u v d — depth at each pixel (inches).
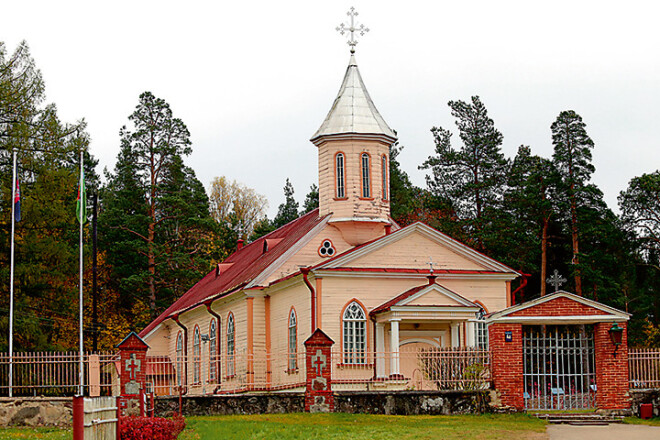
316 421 1136.8
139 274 2775.6
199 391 1978.3
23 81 2145.7
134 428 885.2
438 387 1289.4
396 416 1192.2
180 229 2942.9
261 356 1711.4
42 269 2087.8
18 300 2100.1
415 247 1605.6
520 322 1224.8
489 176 2696.9
